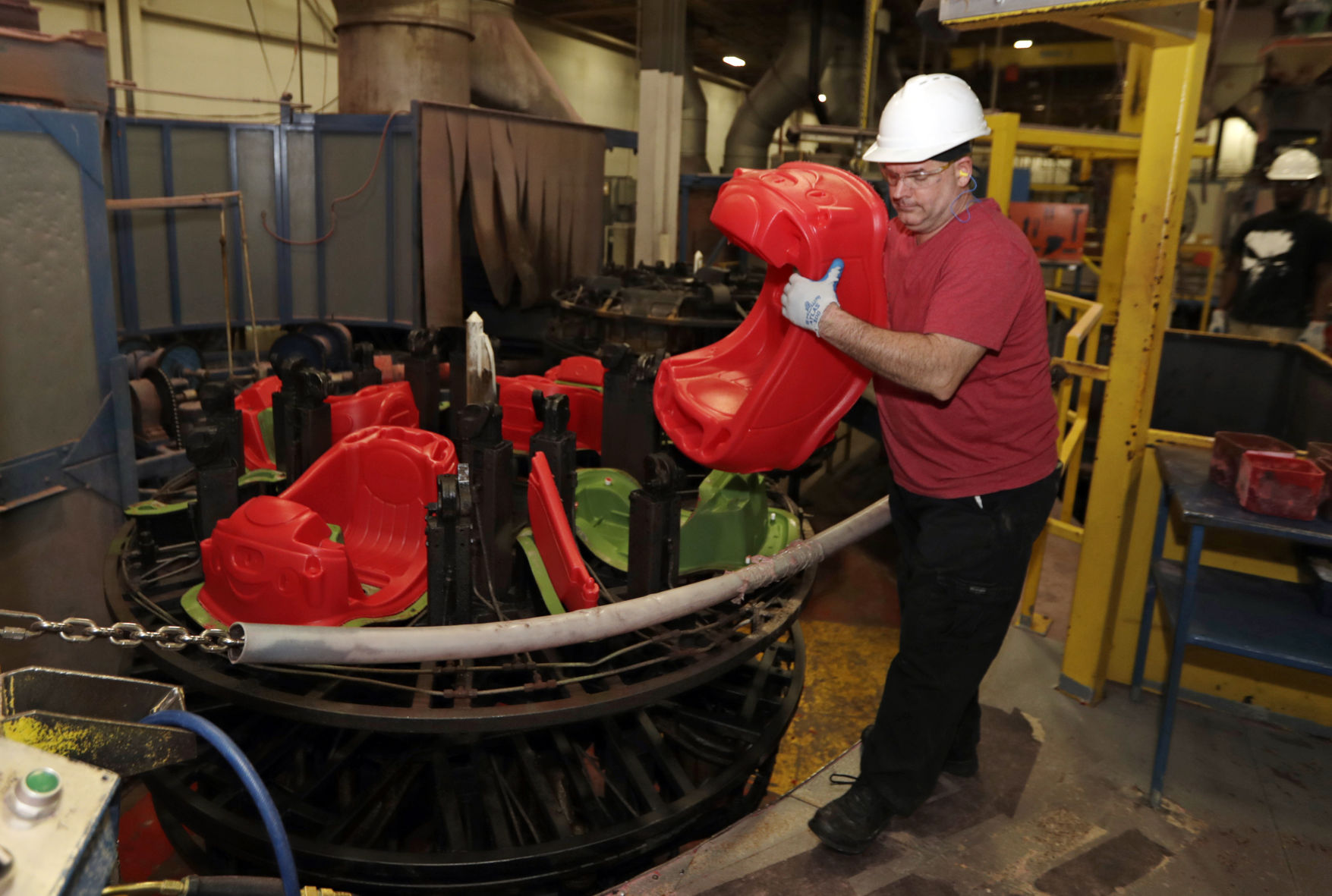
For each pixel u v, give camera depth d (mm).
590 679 2248
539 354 8602
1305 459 2408
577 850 2213
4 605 3494
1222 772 2574
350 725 2074
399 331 8297
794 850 2160
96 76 3936
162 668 2344
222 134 7219
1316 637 2385
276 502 2520
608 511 3125
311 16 11172
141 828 3221
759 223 1877
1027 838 2254
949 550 1970
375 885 2182
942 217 1838
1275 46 4320
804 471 5555
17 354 3467
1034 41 11383
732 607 2730
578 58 16562
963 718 2404
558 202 8305
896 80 12523
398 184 7375
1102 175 7953
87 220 3697
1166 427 4320
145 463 4887
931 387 1750
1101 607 2840
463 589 2396
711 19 15367
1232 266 4848
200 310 7355
